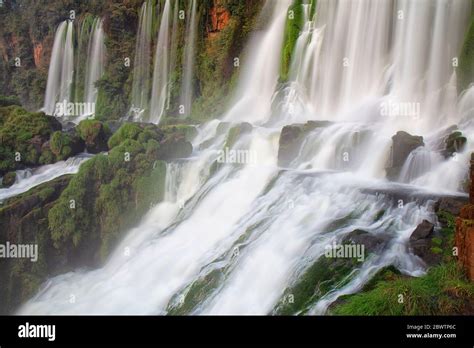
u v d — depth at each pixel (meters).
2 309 17.62
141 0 42.75
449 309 9.73
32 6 54.66
